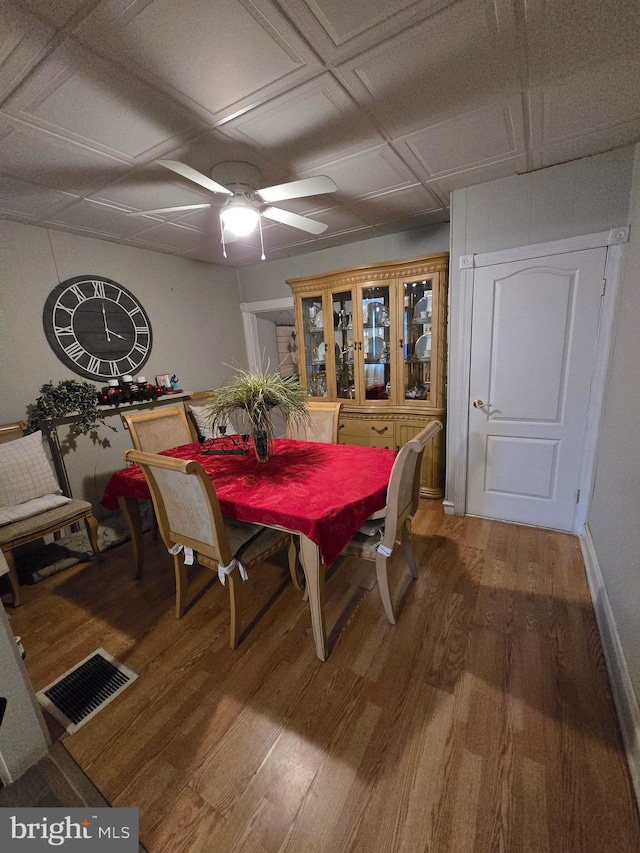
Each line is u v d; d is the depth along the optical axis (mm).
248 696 1485
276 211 1960
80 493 2949
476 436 2705
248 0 1004
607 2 1059
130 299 3252
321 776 1196
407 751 1252
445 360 2961
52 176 1905
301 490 1706
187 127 1564
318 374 3682
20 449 2369
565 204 2119
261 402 2045
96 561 2543
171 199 2252
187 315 3799
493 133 1739
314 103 1459
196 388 3945
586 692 1425
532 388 2453
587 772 1161
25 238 2590
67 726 1400
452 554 2385
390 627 1802
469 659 1597
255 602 2051
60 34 1081
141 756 1285
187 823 1095
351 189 2301
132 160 1799
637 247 1840
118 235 2896
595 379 2256
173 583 2270
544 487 2574
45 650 1775
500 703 1397
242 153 1795
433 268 2844
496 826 1046
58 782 931
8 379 2564
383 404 3307
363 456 2158
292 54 1205
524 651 1624
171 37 1110
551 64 1303
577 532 2518
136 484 2020
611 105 1553
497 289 2410
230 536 1810
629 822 1034
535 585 2053
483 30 1146
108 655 1726
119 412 3152
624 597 1487
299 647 1713
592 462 2371
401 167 2041
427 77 1347
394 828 1058
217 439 2797
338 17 1082
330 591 2094
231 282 4305
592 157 2016
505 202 2266
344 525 1510
